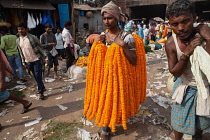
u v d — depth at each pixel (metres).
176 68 1.63
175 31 1.49
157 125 2.83
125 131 2.71
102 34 2.42
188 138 2.29
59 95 4.34
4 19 7.75
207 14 19.55
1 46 5.13
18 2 7.79
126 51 2.08
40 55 3.96
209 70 1.43
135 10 23.05
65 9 10.59
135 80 2.30
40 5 8.70
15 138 2.72
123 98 2.13
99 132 2.72
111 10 2.08
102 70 2.16
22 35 3.84
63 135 2.71
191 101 1.71
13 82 5.48
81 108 3.57
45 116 3.34
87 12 18.23
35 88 4.93
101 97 2.18
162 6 23.94
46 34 5.41
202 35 1.47
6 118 3.36
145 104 3.54
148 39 11.55
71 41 5.93
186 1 1.40
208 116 1.66
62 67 7.00
